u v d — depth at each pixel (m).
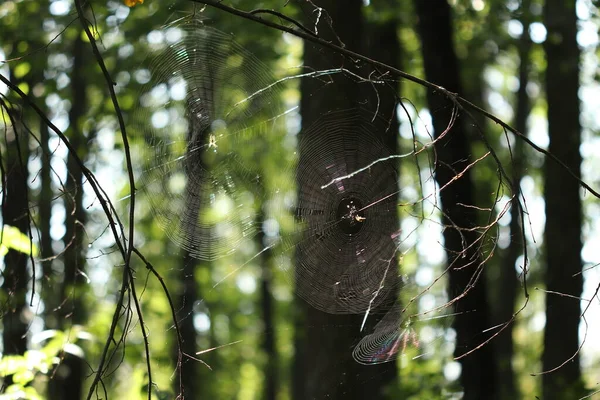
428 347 7.04
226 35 4.09
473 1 10.17
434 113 7.34
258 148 7.00
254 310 19.89
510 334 11.51
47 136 8.12
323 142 5.85
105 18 8.86
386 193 5.98
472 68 11.57
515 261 14.19
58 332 5.20
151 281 11.38
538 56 11.13
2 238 3.92
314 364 5.83
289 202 5.80
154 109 4.20
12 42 8.70
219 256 4.94
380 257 5.97
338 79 5.81
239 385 18.67
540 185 14.26
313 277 5.91
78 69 9.88
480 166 12.63
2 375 4.78
